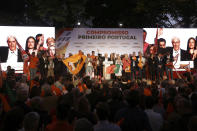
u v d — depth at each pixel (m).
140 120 5.08
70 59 23.02
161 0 19.44
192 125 4.29
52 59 22.69
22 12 26.50
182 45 24.53
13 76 12.22
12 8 26.12
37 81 9.54
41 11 16.06
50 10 15.79
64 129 4.82
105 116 4.89
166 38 24.48
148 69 23.58
